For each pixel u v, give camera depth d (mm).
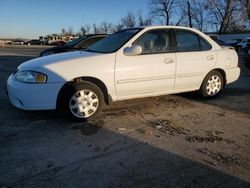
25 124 5273
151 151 4227
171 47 6340
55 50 11539
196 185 3391
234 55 7398
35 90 5160
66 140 4586
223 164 3891
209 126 5293
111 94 5723
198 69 6688
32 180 3451
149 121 5508
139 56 5898
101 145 4418
